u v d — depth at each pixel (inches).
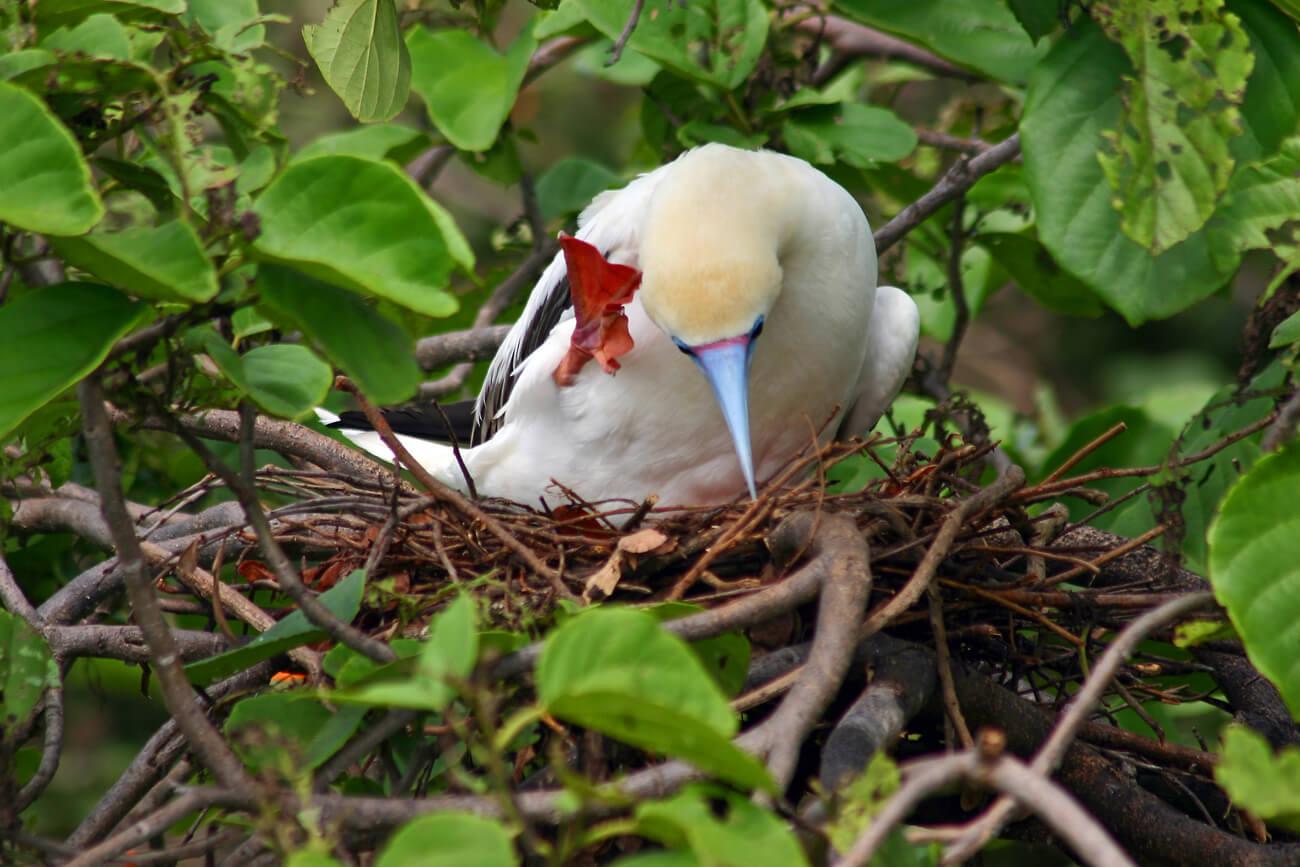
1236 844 260.2
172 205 247.0
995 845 317.1
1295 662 218.4
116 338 195.6
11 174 186.4
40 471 311.9
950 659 275.0
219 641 293.0
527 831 161.0
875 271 322.7
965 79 459.5
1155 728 276.5
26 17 248.7
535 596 272.7
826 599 231.3
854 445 303.9
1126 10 315.9
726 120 417.7
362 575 243.9
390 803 189.8
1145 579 293.4
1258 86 327.0
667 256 284.4
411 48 409.7
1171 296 322.7
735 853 148.0
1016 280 451.8
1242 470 342.3
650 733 163.6
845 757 220.5
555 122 666.2
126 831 193.6
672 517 307.7
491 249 581.3
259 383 225.3
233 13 314.7
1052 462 424.8
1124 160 316.5
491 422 374.9
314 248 197.8
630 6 389.4
